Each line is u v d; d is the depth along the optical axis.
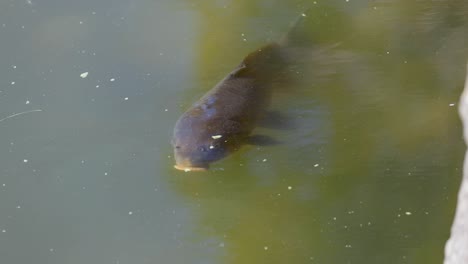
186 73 13.50
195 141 10.99
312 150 11.60
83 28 15.15
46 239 10.70
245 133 11.43
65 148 12.10
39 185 11.56
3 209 11.20
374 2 15.05
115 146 12.04
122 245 10.52
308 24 14.26
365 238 10.30
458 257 7.05
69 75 13.75
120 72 13.71
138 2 15.99
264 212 10.80
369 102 12.41
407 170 11.20
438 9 14.71
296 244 10.30
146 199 11.16
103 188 11.42
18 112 12.90
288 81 12.67
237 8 15.45
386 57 13.46
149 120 12.45
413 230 10.30
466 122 7.75
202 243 10.43
